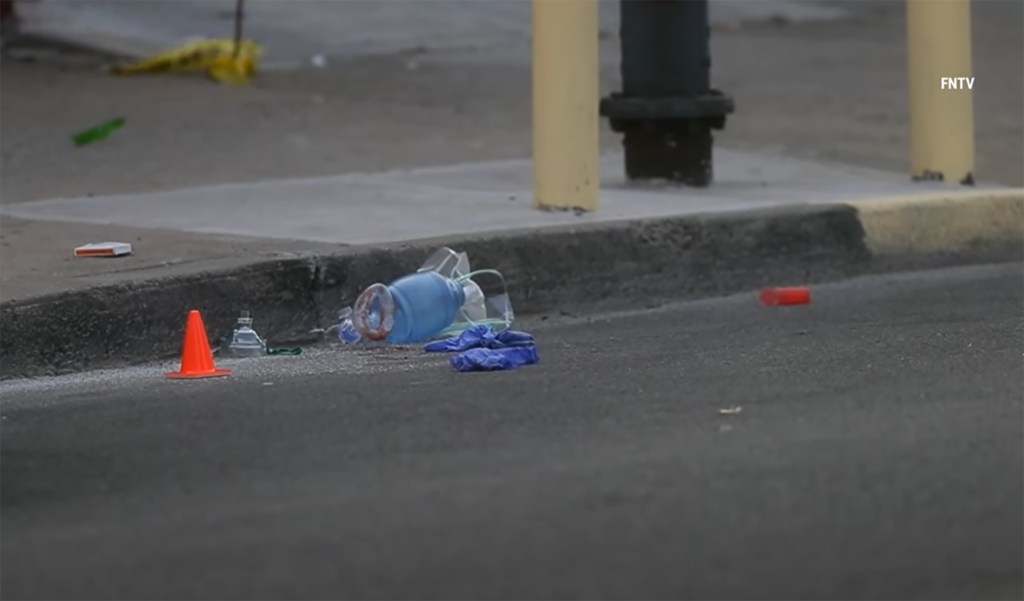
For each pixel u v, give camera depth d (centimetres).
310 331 3656
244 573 1898
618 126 4947
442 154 5503
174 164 5303
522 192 4753
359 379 3081
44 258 3731
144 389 3059
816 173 5181
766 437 2428
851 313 3847
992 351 3134
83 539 2075
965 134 5006
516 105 6388
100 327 3362
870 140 5750
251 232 4084
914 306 3919
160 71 6838
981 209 4681
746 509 2061
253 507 2166
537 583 1822
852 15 8444
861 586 1803
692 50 4853
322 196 4703
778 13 8475
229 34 7744
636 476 2225
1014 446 2325
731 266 4269
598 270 4056
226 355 3503
